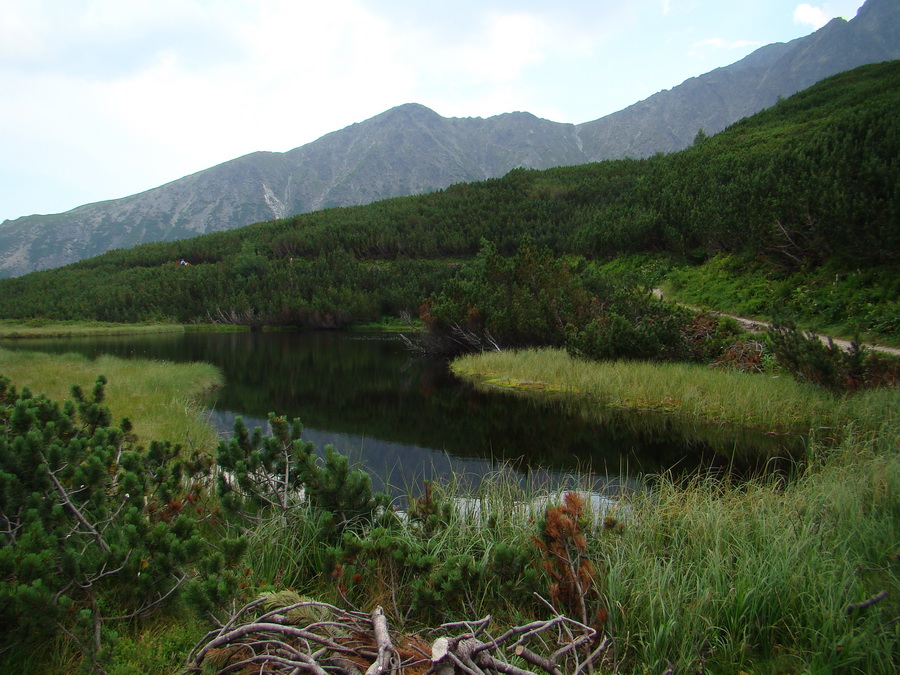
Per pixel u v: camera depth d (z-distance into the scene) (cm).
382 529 407
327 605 258
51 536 322
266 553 407
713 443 953
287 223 9006
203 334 4616
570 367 1609
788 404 1079
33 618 261
